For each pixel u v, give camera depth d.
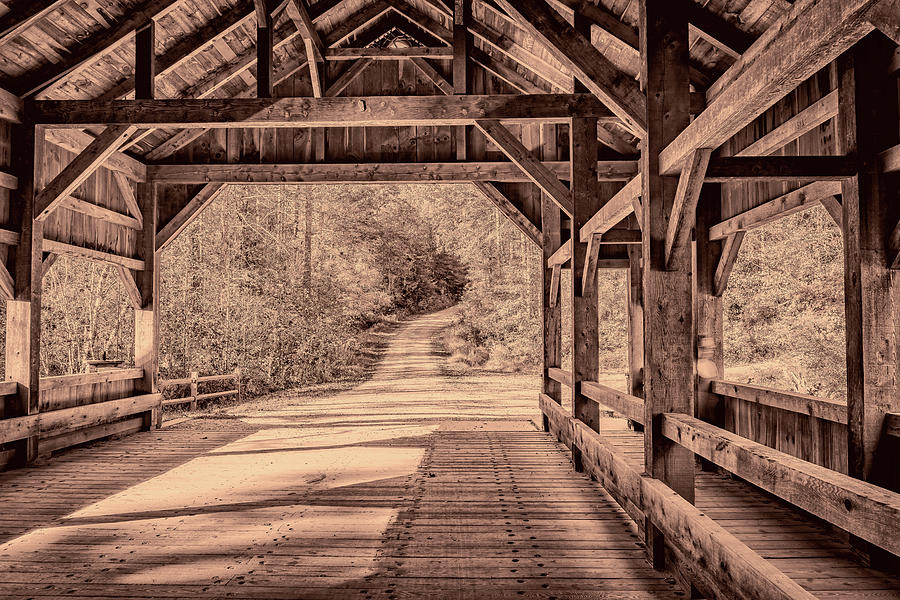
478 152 8.66
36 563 3.42
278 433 8.04
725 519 4.13
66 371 11.70
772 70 2.04
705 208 5.95
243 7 6.59
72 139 6.91
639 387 8.30
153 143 8.35
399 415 9.68
